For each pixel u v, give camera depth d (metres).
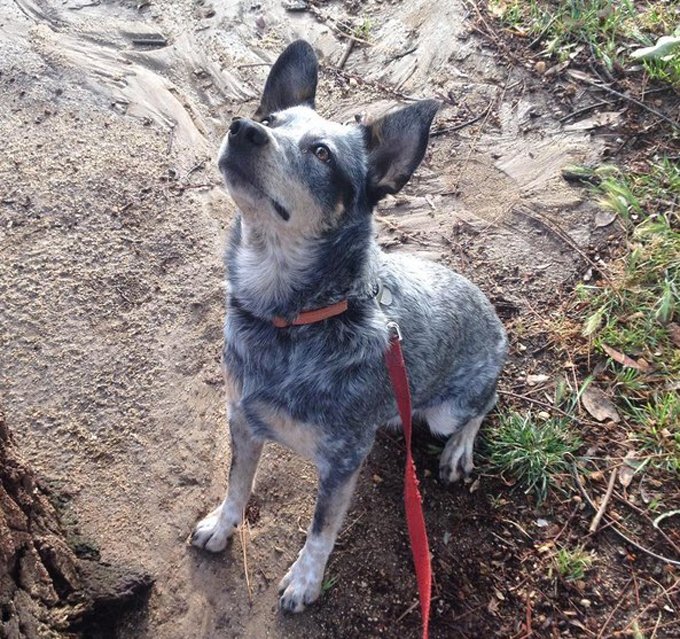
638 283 1.33
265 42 1.78
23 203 1.41
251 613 1.00
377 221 1.46
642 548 1.05
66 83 1.64
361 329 0.90
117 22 1.80
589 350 1.27
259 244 0.87
